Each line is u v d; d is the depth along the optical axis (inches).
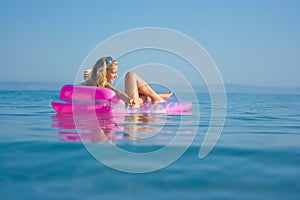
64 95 207.6
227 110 283.0
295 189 71.3
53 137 125.9
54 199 65.2
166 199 65.4
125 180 76.3
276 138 134.6
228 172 83.3
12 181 74.9
